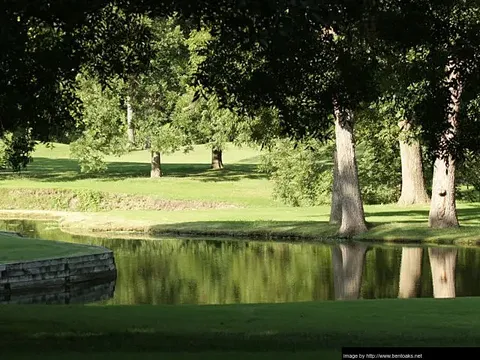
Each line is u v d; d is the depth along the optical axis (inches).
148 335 549.0
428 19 579.5
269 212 1979.6
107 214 2005.4
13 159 719.1
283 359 455.8
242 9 421.1
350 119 1521.9
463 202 2266.2
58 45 563.5
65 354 469.1
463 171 2075.5
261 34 426.0
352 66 624.1
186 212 2028.8
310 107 624.7
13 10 439.2
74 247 1183.6
